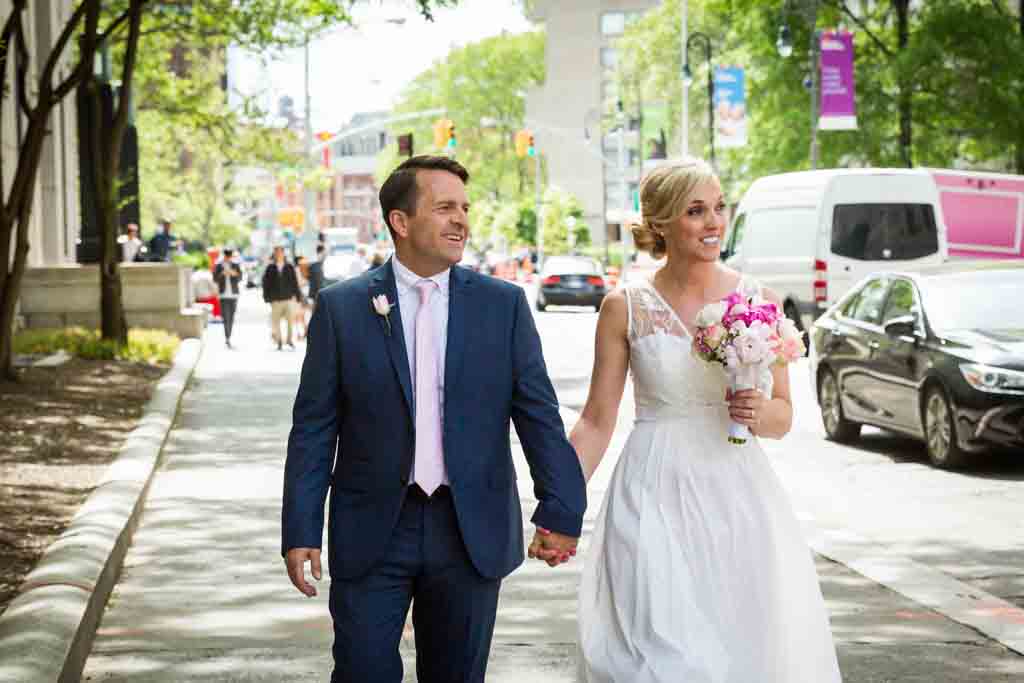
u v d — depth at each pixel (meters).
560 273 60.19
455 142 61.69
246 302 74.62
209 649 9.07
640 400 6.40
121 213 45.22
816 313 32.38
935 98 49.12
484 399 5.77
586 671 6.19
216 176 94.25
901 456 18.12
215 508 14.09
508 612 10.02
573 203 130.25
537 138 167.00
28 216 23.67
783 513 6.30
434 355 5.80
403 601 5.81
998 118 48.47
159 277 38.28
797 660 6.18
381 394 5.73
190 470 16.64
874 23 54.16
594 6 167.12
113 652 9.02
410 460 5.72
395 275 5.85
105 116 35.84
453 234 5.80
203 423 21.34
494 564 5.73
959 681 8.40
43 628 8.36
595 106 167.38
